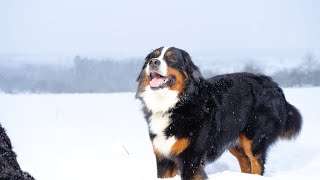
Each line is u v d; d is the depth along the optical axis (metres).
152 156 8.45
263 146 7.48
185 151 6.25
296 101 17.94
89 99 22.80
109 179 6.62
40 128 12.46
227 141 6.95
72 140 10.55
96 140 10.52
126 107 17.95
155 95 6.28
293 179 6.60
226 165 8.27
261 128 7.40
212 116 6.45
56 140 10.55
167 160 6.50
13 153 3.86
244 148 7.42
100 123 13.46
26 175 3.97
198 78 6.48
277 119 7.59
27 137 11.00
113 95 26.11
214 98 6.59
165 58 6.27
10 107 18.48
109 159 8.34
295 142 10.20
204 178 6.24
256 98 7.34
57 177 7.03
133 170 7.38
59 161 8.28
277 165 8.29
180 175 6.38
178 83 6.25
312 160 8.59
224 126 6.75
